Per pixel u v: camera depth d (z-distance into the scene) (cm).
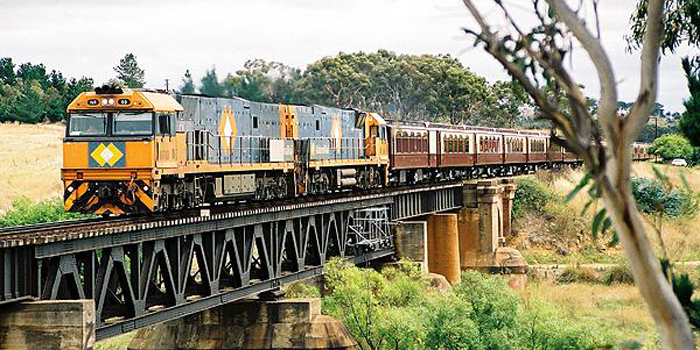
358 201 5912
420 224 6650
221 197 4803
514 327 5006
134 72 19988
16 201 8681
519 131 12012
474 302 5078
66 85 18625
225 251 4234
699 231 8119
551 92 1177
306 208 4962
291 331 4556
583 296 7794
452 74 16900
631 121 1201
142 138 3956
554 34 1153
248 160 5128
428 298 5247
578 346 4884
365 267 6438
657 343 5022
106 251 3175
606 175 1165
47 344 2773
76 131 4047
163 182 4144
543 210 10462
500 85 17612
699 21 2469
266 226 4572
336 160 6381
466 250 8812
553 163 12550
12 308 2798
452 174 9562
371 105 16462
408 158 7944
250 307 4628
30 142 13875
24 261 2802
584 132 1147
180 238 3697
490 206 8775
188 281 4109
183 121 4444
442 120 17188
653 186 1958
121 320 3241
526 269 8775
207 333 4694
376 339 4928
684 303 1642
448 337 4753
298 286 5306
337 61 15950
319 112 6303
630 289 8069
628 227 1187
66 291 3192
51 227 3416
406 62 16850
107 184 3997
